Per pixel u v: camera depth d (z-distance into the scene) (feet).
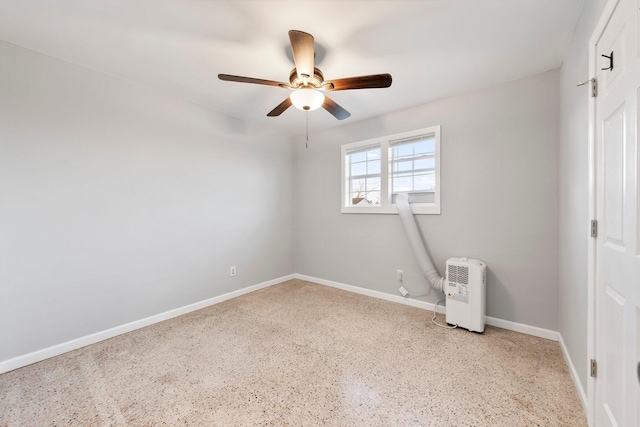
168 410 4.97
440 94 8.93
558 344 7.22
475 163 8.66
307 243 13.65
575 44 5.65
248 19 5.48
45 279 6.77
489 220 8.44
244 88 8.65
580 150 5.27
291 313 9.53
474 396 5.27
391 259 10.75
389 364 6.38
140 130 8.49
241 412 4.91
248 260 11.91
